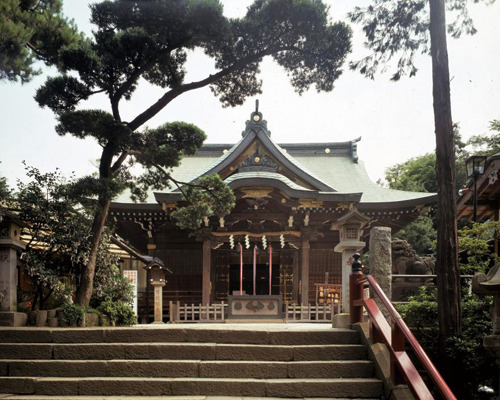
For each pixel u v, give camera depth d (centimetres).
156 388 691
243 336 791
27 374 734
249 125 2516
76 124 1164
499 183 1464
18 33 1145
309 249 2586
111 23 1240
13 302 1034
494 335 641
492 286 637
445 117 968
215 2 1195
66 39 1380
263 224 2534
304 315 2050
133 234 2753
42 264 1106
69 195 1141
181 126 1370
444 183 952
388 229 955
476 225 1146
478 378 846
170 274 2636
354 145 3281
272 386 684
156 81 1382
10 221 1025
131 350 764
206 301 2381
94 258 1186
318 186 2484
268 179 2234
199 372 724
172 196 2283
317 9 1260
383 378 680
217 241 2434
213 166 2491
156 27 1230
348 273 1024
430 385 867
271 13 1263
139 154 1315
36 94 1252
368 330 784
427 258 1362
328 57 1332
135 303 1805
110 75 1240
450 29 1094
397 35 1090
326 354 756
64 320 1052
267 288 2855
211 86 1461
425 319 954
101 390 693
